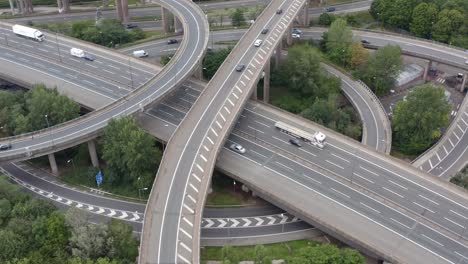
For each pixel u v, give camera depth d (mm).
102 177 171625
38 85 191875
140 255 125562
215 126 169000
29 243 135500
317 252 128500
